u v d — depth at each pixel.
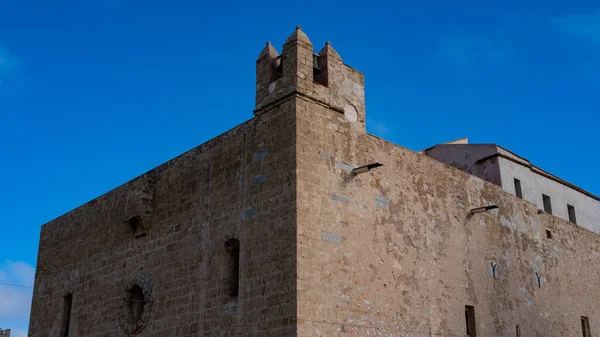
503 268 25.20
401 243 20.89
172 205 23.20
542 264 27.88
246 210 19.66
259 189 19.41
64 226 30.34
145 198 24.23
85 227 28.50
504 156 29.45
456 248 23.12
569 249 30.39
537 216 28.88
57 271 29.69
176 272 21.89
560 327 27.45
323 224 18.47
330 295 17.92
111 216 26.73
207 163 22.11
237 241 19.80
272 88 20.09
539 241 28.28
